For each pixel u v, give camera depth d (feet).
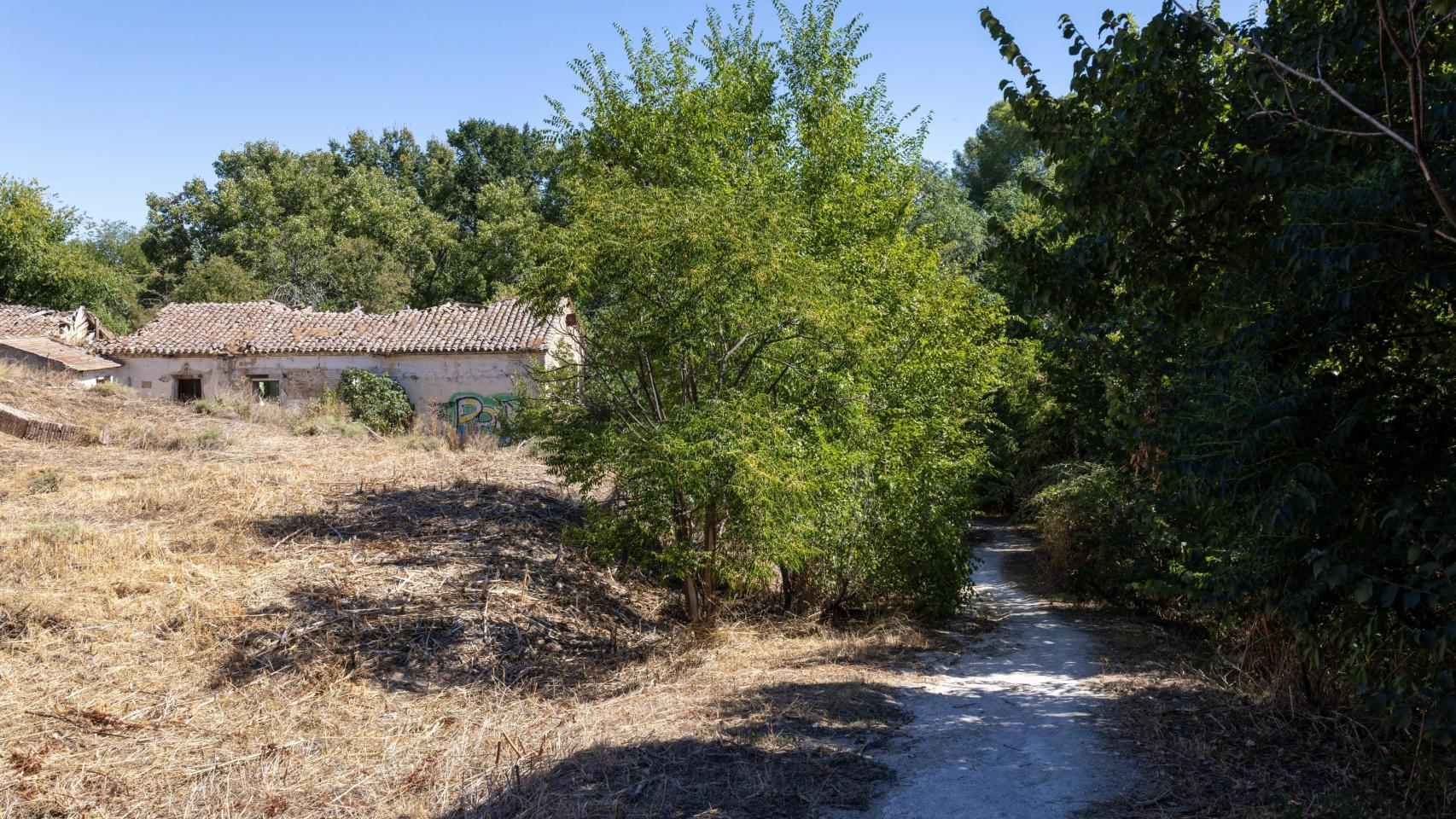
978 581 52.85
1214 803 15.61
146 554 31.78
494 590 33.30
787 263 31.24
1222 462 14.87
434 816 17.02
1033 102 20.29
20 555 29.68
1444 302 15.80
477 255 142.61
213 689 24.45
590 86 46.85
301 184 148.77
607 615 34.50
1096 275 19.70
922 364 39.88
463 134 165.58
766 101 48.55
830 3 48.26
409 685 26.37
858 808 16.10
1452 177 13.03
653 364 33.76
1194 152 17.93
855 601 39.45
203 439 52.65
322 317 91.20
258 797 18.42
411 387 82.64
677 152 44.34
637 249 29.91
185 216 151.74
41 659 24.36
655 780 17.43
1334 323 14.80
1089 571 43.24
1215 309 17.83
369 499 41.65
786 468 30.66
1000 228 20.76
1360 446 14.99
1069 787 16.78
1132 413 22.07
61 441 49.34
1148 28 17.76
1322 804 15.15
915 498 38.45
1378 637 16.08
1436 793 15.10
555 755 19.43
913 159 50.67
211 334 86.53
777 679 25.35
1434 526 13.00
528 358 81.30
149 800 18.29
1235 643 26.43
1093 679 26.12
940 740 19.93
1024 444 66.95
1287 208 16.60
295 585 31.17
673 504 31.63
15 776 18.85
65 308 114.73
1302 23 17.20
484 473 48.26
